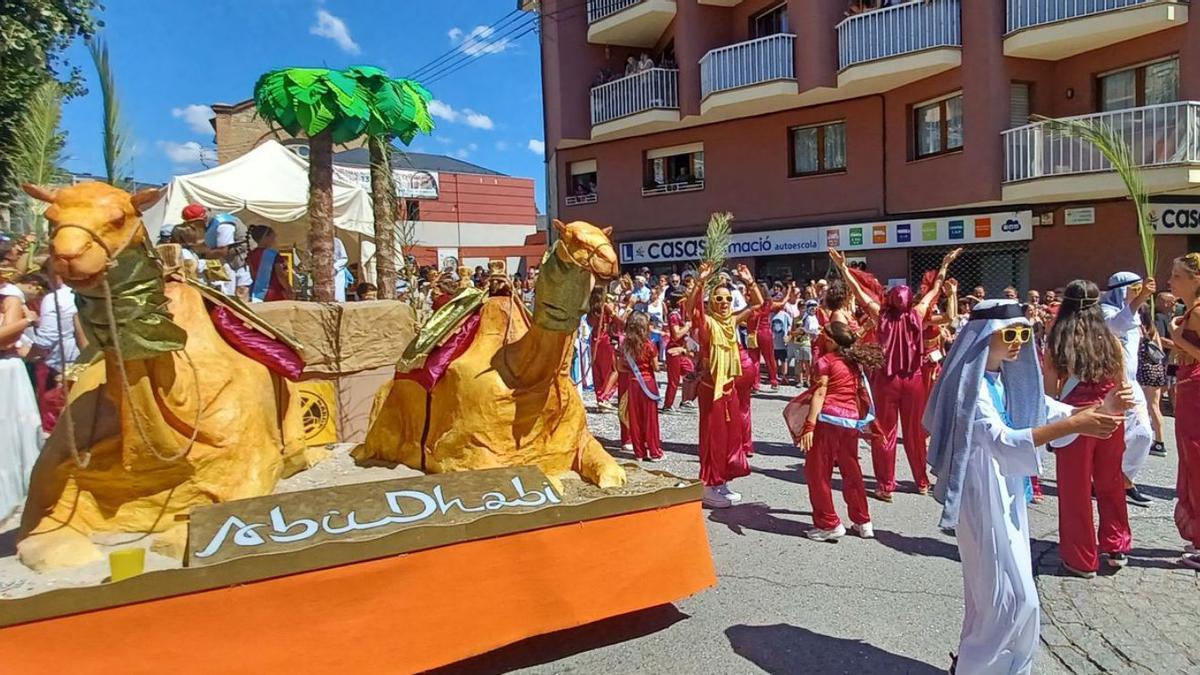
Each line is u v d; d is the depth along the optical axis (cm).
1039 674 400
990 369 359
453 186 3647
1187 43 1514
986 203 1748
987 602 338
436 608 348
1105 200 1658
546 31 2512
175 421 353
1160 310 1143
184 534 338
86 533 344
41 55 812
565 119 2436
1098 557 542
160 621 291
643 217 2392
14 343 491
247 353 412
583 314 424
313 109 543
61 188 304
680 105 2216
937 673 399
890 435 718
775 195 2138
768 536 621
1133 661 413
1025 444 323
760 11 2098
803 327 1459
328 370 562
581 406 469
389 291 652
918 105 1888
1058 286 1725
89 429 349
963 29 1730
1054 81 1745
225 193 1128
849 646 428
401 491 368
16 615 268
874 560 565
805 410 622
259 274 688
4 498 450
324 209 588
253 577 308
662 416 1180
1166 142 1471
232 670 302
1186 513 541
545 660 410
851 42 1848
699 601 490
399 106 584
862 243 1953
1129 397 307
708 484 697
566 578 386
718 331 689
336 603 324
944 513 340
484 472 396
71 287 305
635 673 397
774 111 2114
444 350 433
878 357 616
